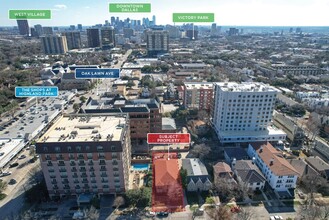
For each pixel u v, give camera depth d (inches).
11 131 7032.5
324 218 4197.8
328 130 7130.9
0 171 5531.5
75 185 4571.9
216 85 7086.6
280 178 4867.1
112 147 4237.2
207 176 4977.9
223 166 5290.4
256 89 6633.9
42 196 4618.6
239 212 4362.7
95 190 4630.9
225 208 4291.3
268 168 5157.5
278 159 5216.5
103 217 4311.0
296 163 5467.5
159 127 6732.3
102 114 5388.8
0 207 4552.2
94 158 4303.6
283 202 4672.7
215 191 4928.6
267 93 6471.5
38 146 4188.0
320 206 4500.5
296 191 4960.6
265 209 4498.0
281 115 7706.7
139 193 4512.8
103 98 7618.1
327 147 6028.5
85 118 5231.3
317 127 7199.8
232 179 4945.9
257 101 6550.2
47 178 4458.7
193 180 4906.5
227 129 6875.0
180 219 4284.0
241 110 6628.9
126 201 4569.4
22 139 6584.6
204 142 6806.1
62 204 4574.3
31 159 5989.2
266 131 6879.9
